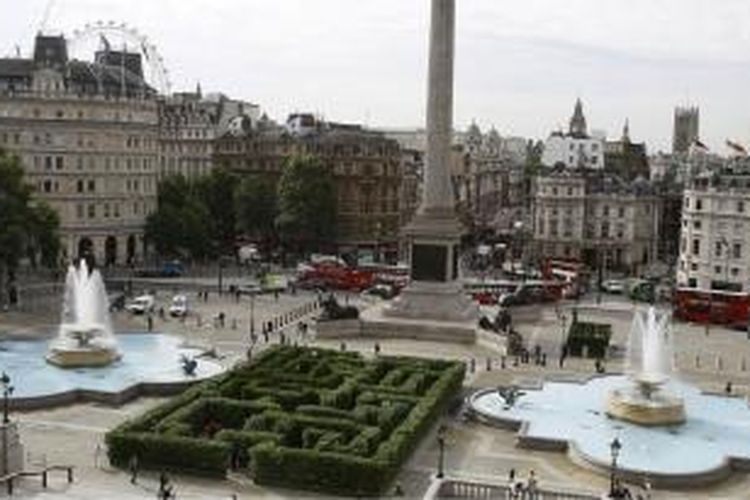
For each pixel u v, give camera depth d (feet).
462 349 397.80
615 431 278.05
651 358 345.31
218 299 506.89
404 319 426.92
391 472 225.56
